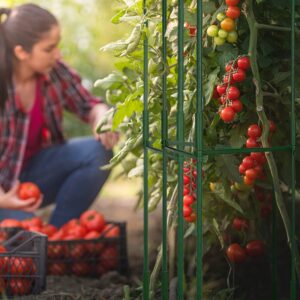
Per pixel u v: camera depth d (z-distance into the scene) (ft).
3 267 12.13
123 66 11.60
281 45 10.28
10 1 25.05
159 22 10.27
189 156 8.76
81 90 17.60
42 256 12.19
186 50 9.97
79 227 14.57
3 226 14.26
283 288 12.43
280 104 10.50
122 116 10.56
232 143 9.95
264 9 10.12
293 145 9.13
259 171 9.78
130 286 13.17
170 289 11.08
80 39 30.37
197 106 8.53
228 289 11.16
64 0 29.63
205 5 9.68
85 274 14.06
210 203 10.54
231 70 9.39
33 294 12.16
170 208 10.19
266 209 11.66
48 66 16.90
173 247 11.94
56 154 17.58
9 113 17.19
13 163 17.28
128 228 19.75
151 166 11.51
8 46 16.78
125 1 10.33
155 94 10.52
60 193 17.28
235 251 11.02
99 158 17.12
